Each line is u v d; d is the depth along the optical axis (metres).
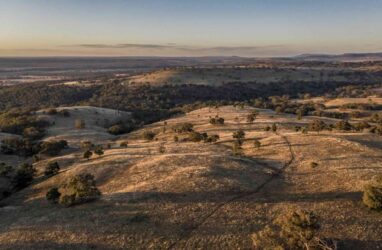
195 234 40.94
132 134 147.38
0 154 116.50
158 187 55.84
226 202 48.69
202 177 58.00
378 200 42.00
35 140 142.50
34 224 48.53
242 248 37.34
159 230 42.50
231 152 81.88
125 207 49.72
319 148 74.81
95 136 147.75
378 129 101.81
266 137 94.31
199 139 105.44
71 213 50.72
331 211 43.28
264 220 42.66
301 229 35.16
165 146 96.75
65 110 189.25
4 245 43.09
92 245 40.62
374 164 61.19
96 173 71.31
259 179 57.69
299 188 52.59
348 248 35.56
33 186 74.00
